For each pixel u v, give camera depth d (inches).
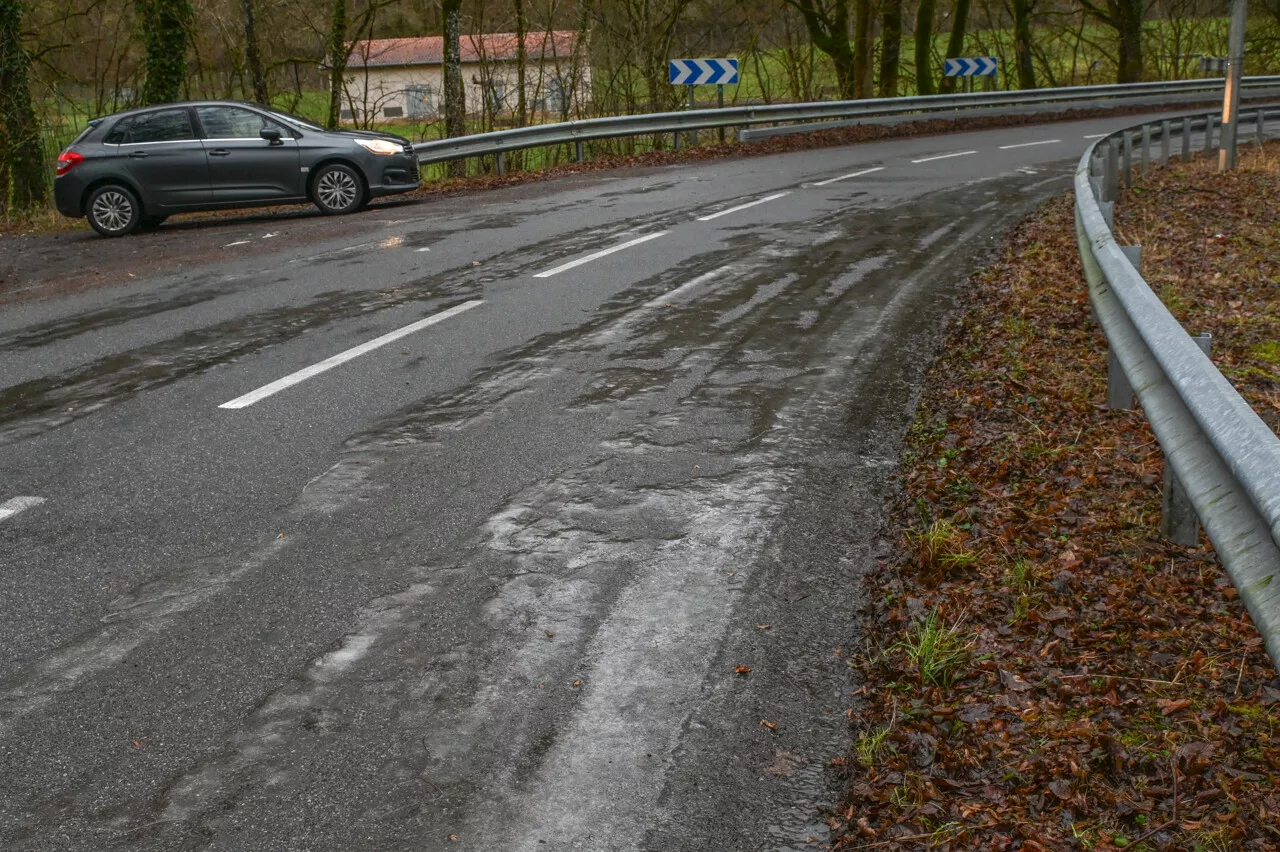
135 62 1143.6
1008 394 282.2
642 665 160.7
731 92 1738.4
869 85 1460.4
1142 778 131.1
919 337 345.1
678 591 183.2
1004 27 1916.8
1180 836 121.4
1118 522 202.8
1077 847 121.1
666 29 1358.3
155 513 215.5
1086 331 339.9
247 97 1263.5
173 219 705.0
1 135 920.3
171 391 298.2
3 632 170.9
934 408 277.6
